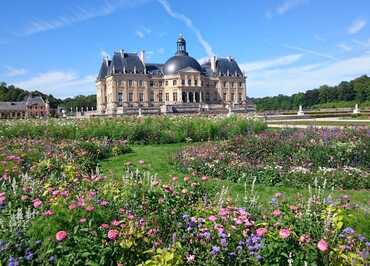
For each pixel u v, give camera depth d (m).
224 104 118.81
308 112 73.06
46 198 7.83
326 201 7.48
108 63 126.88
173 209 7.23
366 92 126.25
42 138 23.67
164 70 123.38
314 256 5.26
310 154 15.72
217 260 5.36
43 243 5.42
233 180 13.59
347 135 18.02
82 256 5.16
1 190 8.45
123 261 5.39
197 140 26.47
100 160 18.19
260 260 5.35
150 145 24.80
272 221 6.33
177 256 5.14
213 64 133.12
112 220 6.32
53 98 178.38
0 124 28.20
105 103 125.94
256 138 18.39
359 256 5.28
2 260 5.15
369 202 10.16
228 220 6.25
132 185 8.52
